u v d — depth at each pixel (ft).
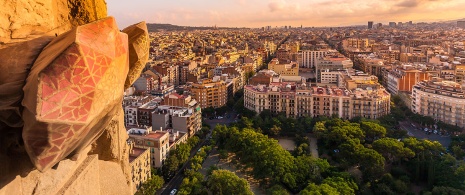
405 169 288.10
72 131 19.95
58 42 21.45
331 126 366.22
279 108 456.86
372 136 356.38
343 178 240.73
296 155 317.22
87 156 37.88
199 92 483.10
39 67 19.84
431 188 248.52
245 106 489.26
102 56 20.52
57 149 19.99
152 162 283.59
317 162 266.98
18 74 21.91
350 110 438.40
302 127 387.14
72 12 33.71
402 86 576.20
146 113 380.78
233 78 587.68
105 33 21.04
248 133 316.81
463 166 251.19
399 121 459.32
